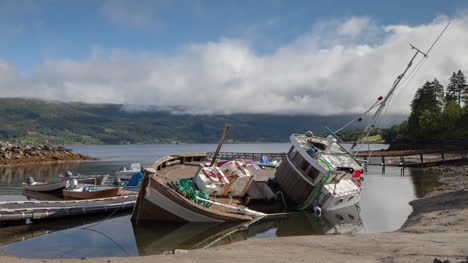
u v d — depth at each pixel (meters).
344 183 21.48
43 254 12.05
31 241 13.84
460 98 103.00
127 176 31.27
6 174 48.41
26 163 70.88
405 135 101.06
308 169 19.16
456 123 85.50
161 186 15.26
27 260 9.30
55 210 17.45
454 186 27.11
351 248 9.66
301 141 21.38
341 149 22.75
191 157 27.20
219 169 18.42
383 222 17.47
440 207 17.98
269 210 19.70
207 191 17.67
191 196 16.33
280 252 9.59
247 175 18.41
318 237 12.35
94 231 15.43
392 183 35.03
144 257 9.30
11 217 15.98
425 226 13.51
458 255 7.39
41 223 17.02
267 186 20.84
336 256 8.62
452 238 9.88
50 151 85.62
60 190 28.59
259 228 16.00
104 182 29.05
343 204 20.83
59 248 12.82
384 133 178.25
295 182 20.06
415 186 31.89
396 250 8.72
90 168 60.81
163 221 16.22
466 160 51.03
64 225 16.67
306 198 19.59
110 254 12.05
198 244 13.21
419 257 7.54
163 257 9.18
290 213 19.08
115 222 17.19
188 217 16.00
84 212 18.47
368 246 9.75
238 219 16.64
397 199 24.75
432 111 95.81
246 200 19.27
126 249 12.66
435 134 87.75
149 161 87.69
